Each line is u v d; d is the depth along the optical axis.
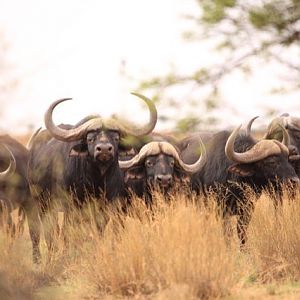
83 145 43.81
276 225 40.72
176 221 35.19
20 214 48.00
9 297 32.09
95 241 39.00
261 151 46.53
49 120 43.84
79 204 44.47
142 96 28.75
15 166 44.56
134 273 34.88
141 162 45.12
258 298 34.59
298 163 50.19
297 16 22.84
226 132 48.97
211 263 34.25
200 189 48.09
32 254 43.53
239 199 47.06
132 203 43.38
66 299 34.22
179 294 32.59
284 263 39.03
